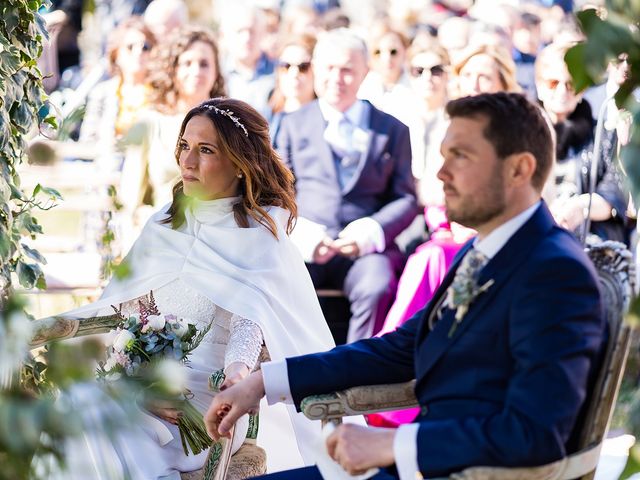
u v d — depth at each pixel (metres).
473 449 2.05
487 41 5.52
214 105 3.28
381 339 2.64
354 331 5.27
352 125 5.54
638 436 2.07
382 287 5.24
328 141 5.52
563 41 5.46
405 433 2.12
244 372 2.90
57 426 1.44
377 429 2.20
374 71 6.20
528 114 2.23
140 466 2.77
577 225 4.99
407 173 5.52
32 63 3.32
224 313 3.18
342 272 5.34
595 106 5.12
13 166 3.30
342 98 5.54
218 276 3.16
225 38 6.55
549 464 2.11
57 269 5.13
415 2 7.07
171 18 6.38
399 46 6.16
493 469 2.06
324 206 5.48
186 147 3.26
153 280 3.20
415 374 2.55
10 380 1.58
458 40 6.14
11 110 3.24
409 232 5.45
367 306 5.24
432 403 2.29
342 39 5.54
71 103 6.67
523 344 2.11
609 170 5.04
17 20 3.21
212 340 3.15
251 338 3.06
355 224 5.36
